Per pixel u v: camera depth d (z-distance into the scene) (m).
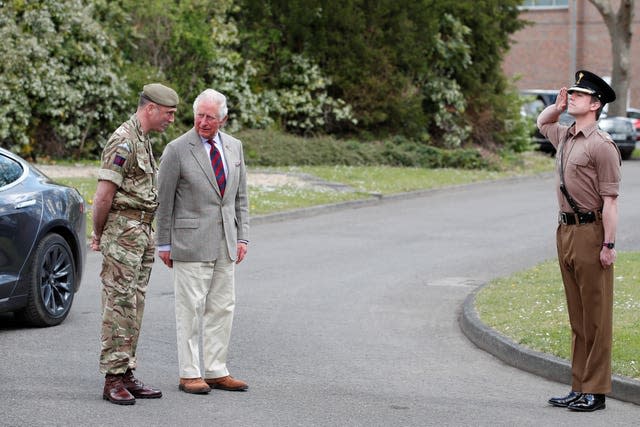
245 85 40.31
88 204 24.52
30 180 13.51
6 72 32.44
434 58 45.62
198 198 10.23
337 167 37.44
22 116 32.69
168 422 9.21
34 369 11.05
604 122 50.12
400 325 14.21
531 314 13.63
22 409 9.47
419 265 19.39
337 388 10.73
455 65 45.47
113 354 9.81
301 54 42.41
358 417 9.59
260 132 39.25
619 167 9.95
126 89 35.44
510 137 46.75
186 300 10.27
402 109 42.50
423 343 13.12
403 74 44.06
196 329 10.36
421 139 44.50
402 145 40.97
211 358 10.52
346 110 41.97
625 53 56.22
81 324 13.55
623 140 49.91
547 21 74.94
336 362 11.95
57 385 10.40
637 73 72.31
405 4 43.50
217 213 10.32
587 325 10.05
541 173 40.78
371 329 13.91
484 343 12.78
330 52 42.44
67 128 34.25
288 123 42.56
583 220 10.02
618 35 56.25
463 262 19.77
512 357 11.95
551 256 20.39
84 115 34.78
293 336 13.33
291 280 17.59
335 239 22.80
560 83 74.88
